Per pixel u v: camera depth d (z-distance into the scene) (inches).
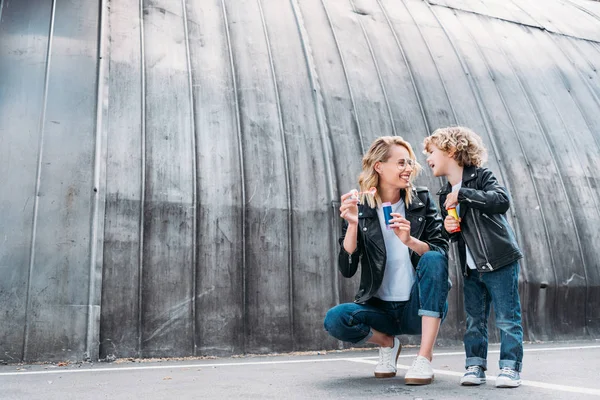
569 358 201.8
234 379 144.7
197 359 218.8
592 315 313.1
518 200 314.5
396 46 346.9
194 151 250.8
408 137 303.0
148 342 219.3
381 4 375.6
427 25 377.4
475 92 346.9
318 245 258.2
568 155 349.1
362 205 132.5
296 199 260.5
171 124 252.7
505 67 377.7
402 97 318.7
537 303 298.5
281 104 281.7
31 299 207.2
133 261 224.8
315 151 274.8
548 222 316.8
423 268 122.3
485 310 125.7
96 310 213.3
